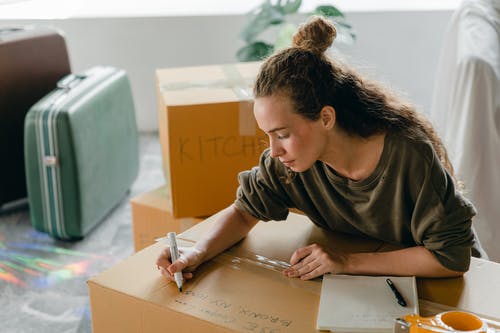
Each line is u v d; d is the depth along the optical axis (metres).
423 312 1.01
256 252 1.20
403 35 3.01
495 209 1.94
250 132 1.71
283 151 1.05
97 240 2.27
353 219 1.20
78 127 2.14
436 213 1.08
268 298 1.05
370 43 3.03
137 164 2.64
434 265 1.08
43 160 2.14
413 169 1.08
